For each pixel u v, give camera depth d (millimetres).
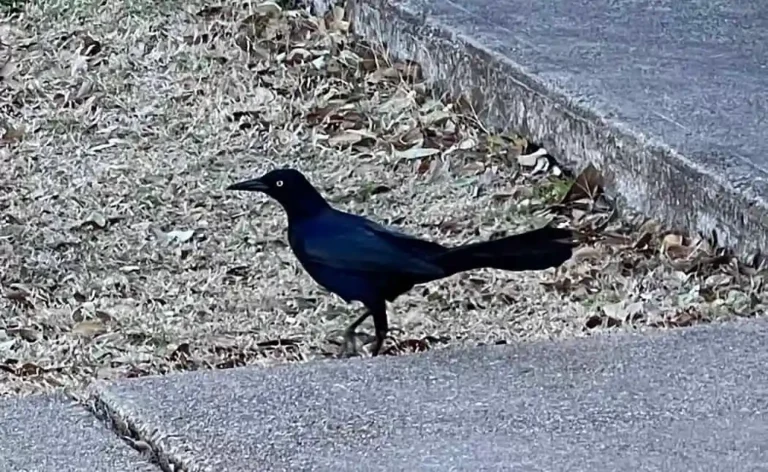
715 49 11844
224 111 11805
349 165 11023
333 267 7445
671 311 8555
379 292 7465
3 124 11594
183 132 11508
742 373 6973
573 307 8625
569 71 11297
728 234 9391
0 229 9781
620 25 12328
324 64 12578
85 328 8312
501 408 6570
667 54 11703
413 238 7555
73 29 13164
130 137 11430
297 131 11539
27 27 13250
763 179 9438
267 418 6461
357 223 7562
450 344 7941
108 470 6121
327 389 6797
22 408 6777
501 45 11773
